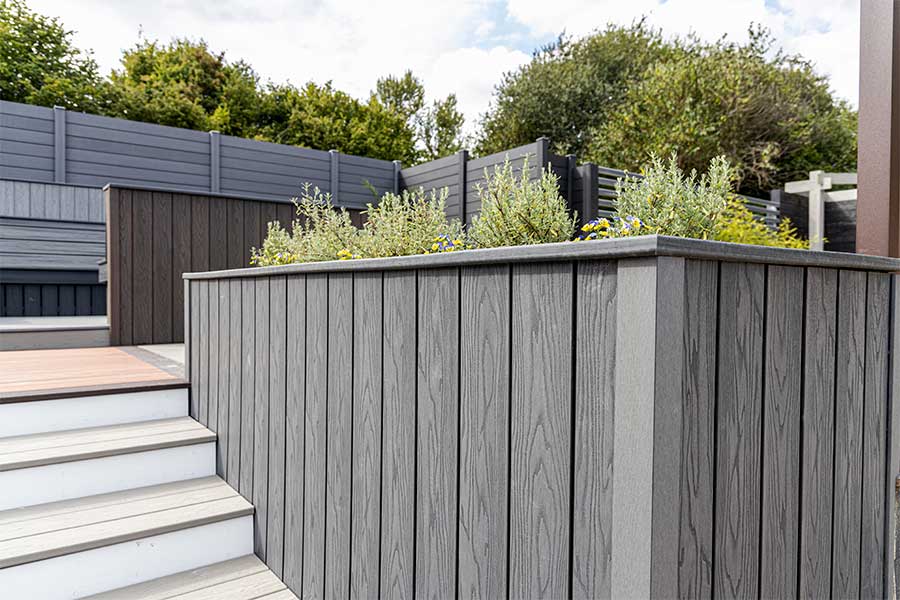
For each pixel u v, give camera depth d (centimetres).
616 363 78
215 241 439
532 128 1602
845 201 811
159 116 1524
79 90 1424
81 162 597
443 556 112
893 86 145
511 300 96
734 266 89
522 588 94
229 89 1717
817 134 1308
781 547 102
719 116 1186
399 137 1969
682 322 77
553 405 89
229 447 220
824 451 112
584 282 84
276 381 183
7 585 155
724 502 89
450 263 107
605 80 1584
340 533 148
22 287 567
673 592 76
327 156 741
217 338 232
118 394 245
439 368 113
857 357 121
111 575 171
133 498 201
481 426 103
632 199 143
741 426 92
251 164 691
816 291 109
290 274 174
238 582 178
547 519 90
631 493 76
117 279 404
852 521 122
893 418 131
